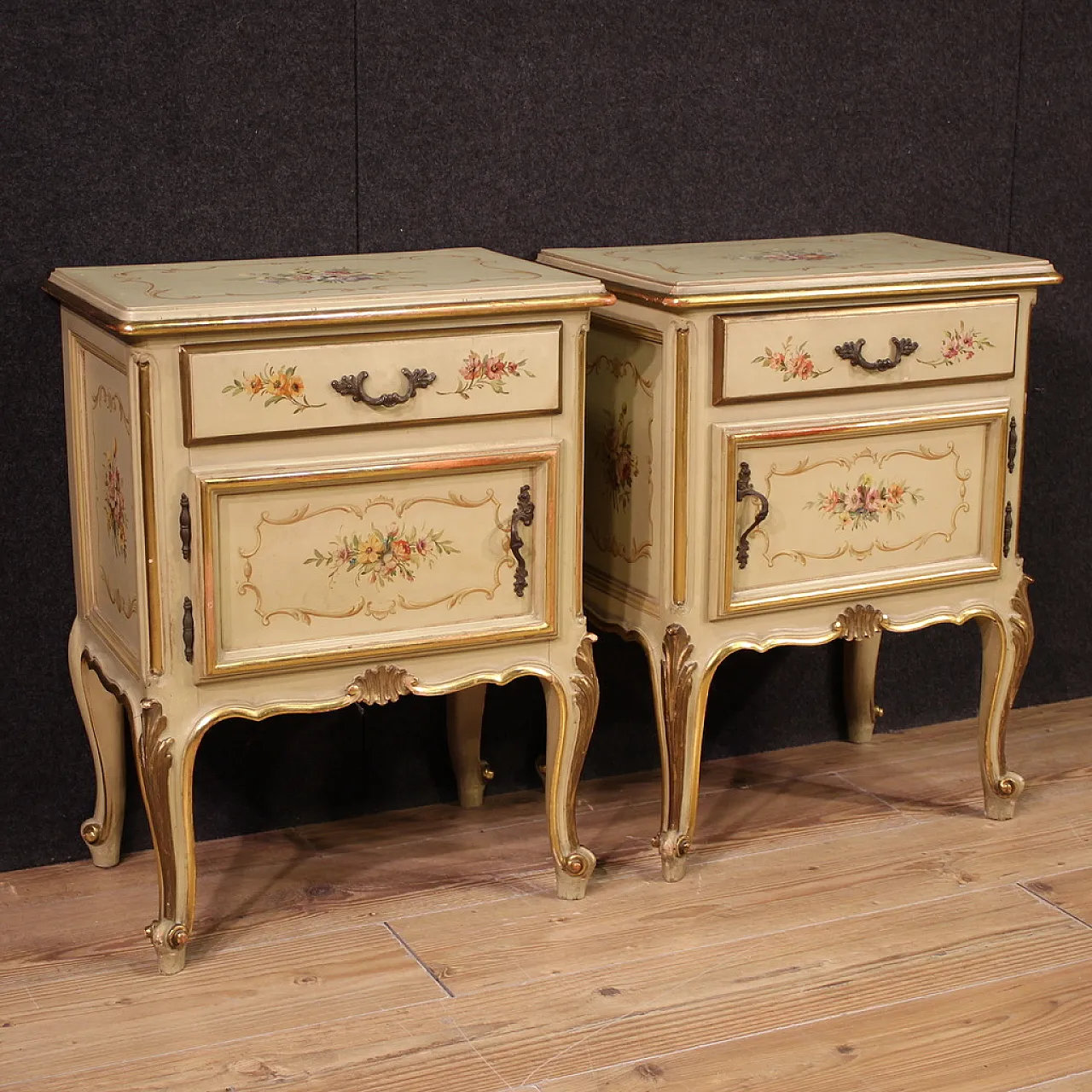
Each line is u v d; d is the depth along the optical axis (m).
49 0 2.06
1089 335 2.83
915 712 2.90
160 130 2.16
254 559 1.90
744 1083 1.79
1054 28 2.67
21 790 2.30
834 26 2.52
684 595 2.14
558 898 2.22
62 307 2.10
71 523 2.23
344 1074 1.80
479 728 2.49
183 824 1.97
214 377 1.82
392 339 1.90
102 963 2.04
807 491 2.17
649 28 2.40
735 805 2.54
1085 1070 1.82
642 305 2.10
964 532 2.31
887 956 2.06
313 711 1.98
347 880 2.27
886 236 2.57
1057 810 2.52
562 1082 1.79
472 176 2.35
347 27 2.22
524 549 2.04
